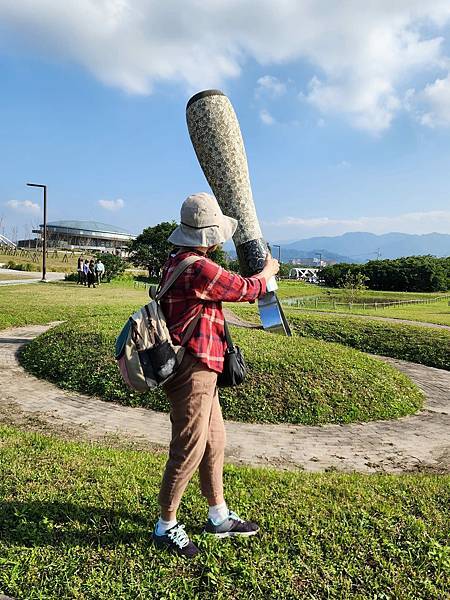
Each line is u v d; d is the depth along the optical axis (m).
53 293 20.97
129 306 14.99
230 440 5.55
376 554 2.82
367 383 7.25
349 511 3.28
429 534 3.07
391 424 6.49
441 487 3.90
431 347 11.37
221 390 6.59
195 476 3.79
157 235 44.78
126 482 3.57
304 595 2.49
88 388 7.07
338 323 13.39
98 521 2.99
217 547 2.78
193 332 2.52
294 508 3.30
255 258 4.50
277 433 5.89
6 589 2.46
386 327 12.85
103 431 5.59
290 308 21.70
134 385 2.47
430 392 8.27
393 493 3.71
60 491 3.35
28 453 4.06
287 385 6.75
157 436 5.52
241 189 4.52
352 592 2.54
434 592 2.57
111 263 36.06
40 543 2.77
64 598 2.42
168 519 2.73
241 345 7.94
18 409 6.25
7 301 16.41
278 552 2.79
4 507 3.10
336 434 6.00
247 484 3.74
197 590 2.50
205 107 4.41
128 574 2.57
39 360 8.27
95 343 8.09
